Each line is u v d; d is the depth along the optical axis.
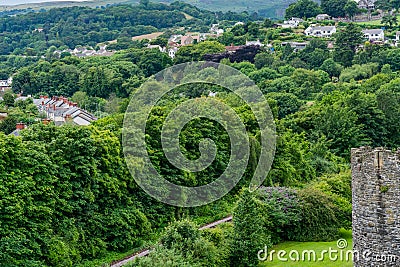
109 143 50.81
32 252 40.50
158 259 35.88
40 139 47.81
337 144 88.19
